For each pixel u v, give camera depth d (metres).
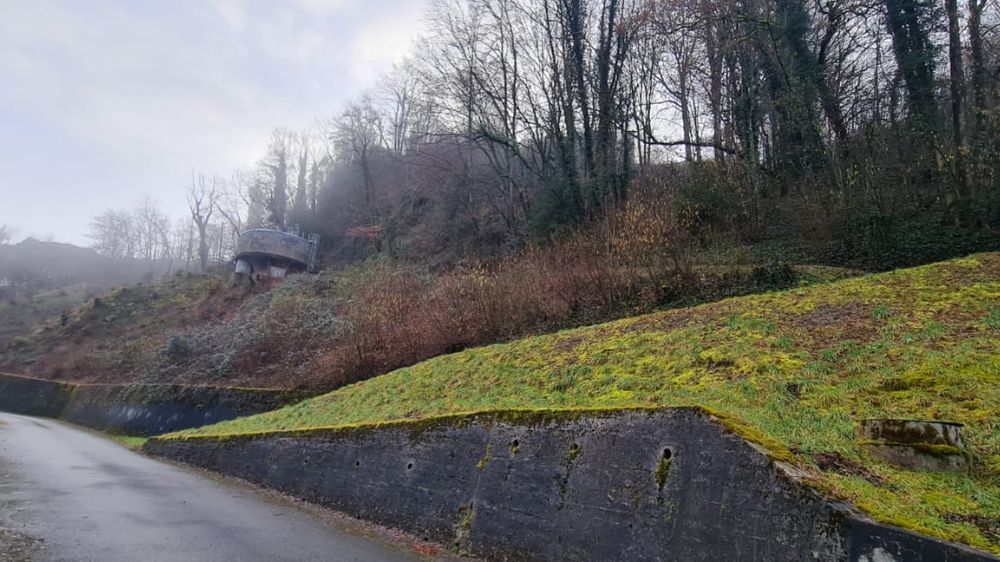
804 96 20.11
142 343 30.14
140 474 12.38
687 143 24.47
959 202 14.05
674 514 5.26
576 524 6.00
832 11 20.34
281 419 13.84
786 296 10.57
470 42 29.69
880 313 8.40
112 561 6.19
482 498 7.07
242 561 6.50
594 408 6.43
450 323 15.73
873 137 17.58
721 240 17.28
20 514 7.75
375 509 8.55
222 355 23.66
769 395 6.97
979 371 6.18
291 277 34.94
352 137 52.66
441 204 34.56
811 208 17.00
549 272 16.00
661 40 25.61
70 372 30.23
